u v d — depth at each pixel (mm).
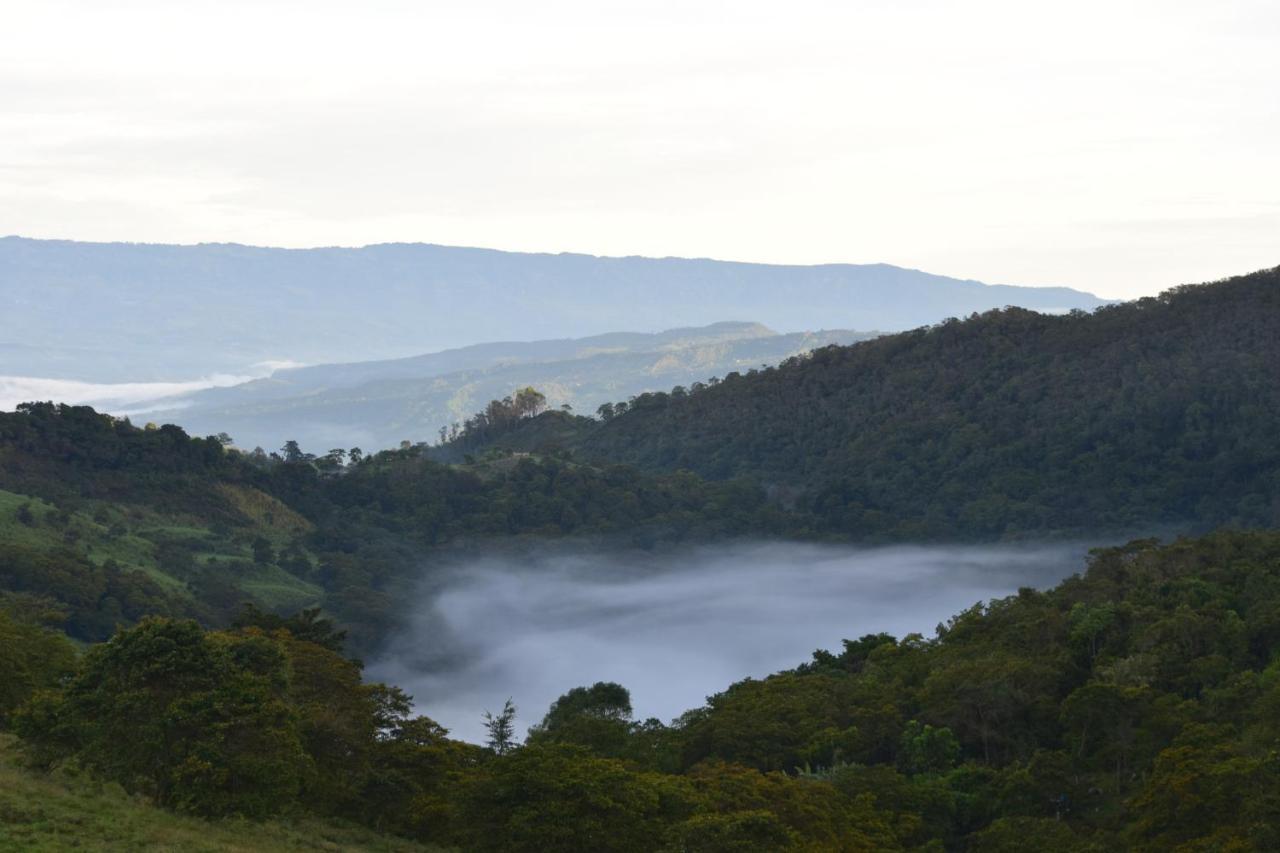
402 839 62438
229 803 53312
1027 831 66500
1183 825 61875
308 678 67250
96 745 53938
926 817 73375
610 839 55469
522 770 57156
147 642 55281
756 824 54594
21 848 43719
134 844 46688
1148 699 83750
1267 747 70438
